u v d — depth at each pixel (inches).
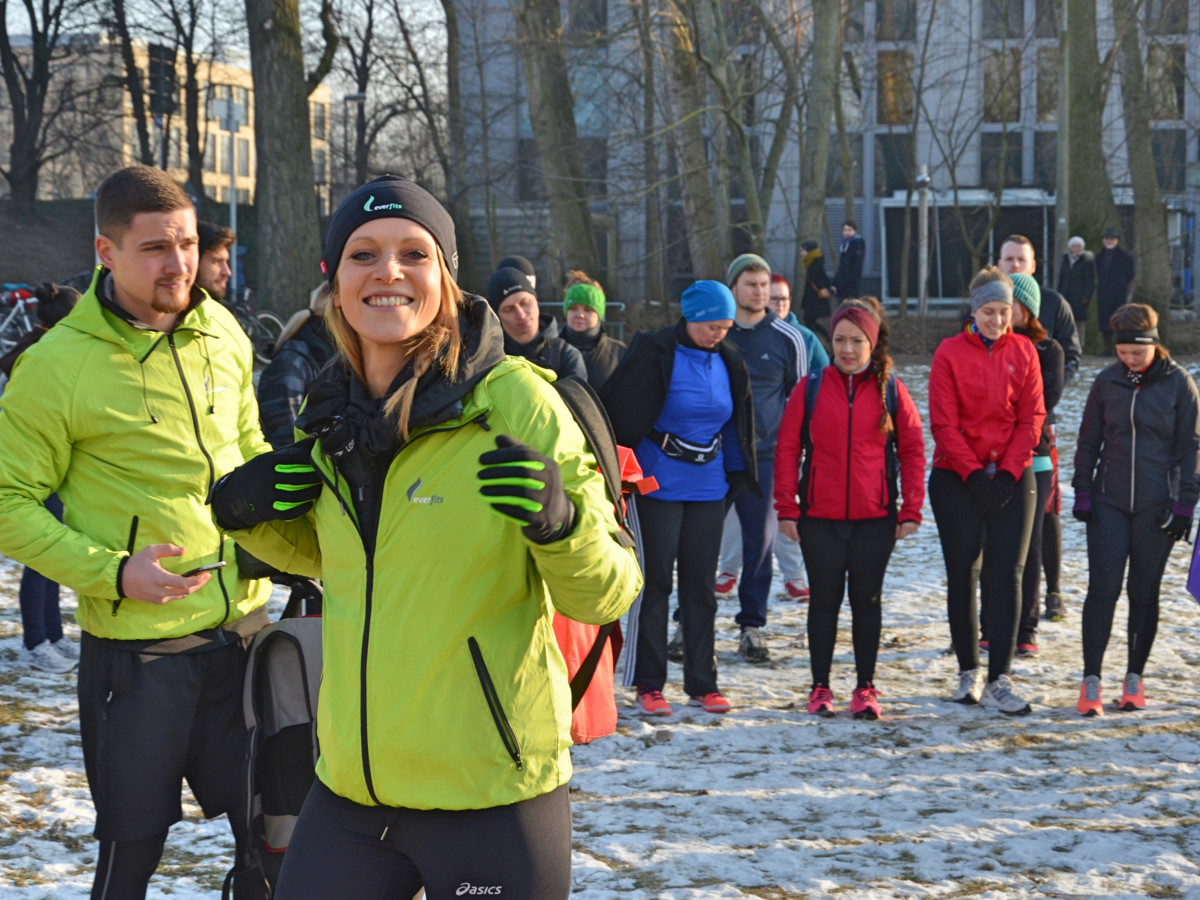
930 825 171.2
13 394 116.5
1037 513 266.1
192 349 123.5
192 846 164.4
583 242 975.6
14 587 313.0
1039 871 154.6
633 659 230.1
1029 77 1428.4
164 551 112.8
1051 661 263.6
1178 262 1344.7
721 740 213.8
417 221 82.8
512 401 83.0
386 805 84.8
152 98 1631.4
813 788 187.8
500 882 83.1
